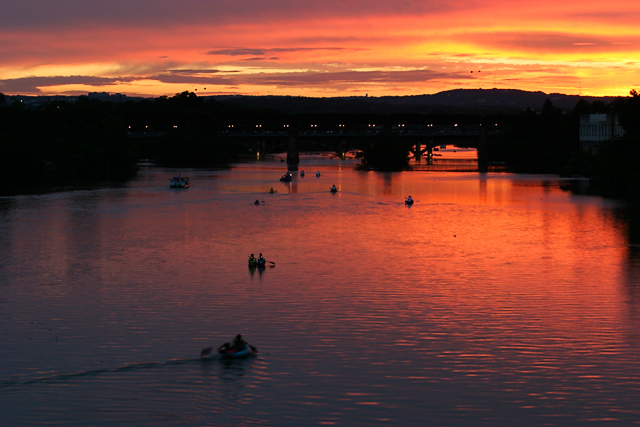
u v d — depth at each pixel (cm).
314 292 7888
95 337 6359
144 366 5697
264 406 5041
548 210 15475
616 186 19225
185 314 7050
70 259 9850
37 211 15350
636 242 11188
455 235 12044
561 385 5350
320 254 10212
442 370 5622
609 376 5494
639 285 8212
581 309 7200
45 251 10475
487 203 17100
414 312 7100
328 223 13625
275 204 17162
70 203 16962
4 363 5753
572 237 11731
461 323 6744
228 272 8944
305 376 5516
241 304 7406
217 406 5028
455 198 18412
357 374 5544
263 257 9862
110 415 4912
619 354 5931
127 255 10144
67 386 5338
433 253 10294
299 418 4875
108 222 13662
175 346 6138
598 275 8762
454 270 9075
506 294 7812
